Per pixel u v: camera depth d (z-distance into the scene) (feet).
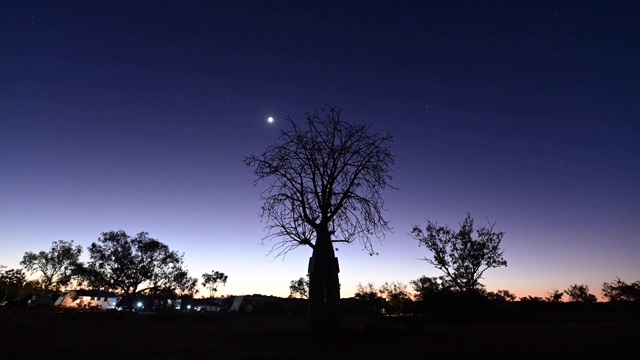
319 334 68.90
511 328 98.02
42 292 272.10
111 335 70.64
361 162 76.59
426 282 167.53
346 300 219.20
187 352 48.88
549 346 56.39
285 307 203.31
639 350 51.98
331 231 75.72
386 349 52.24
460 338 67.72
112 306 213.66
